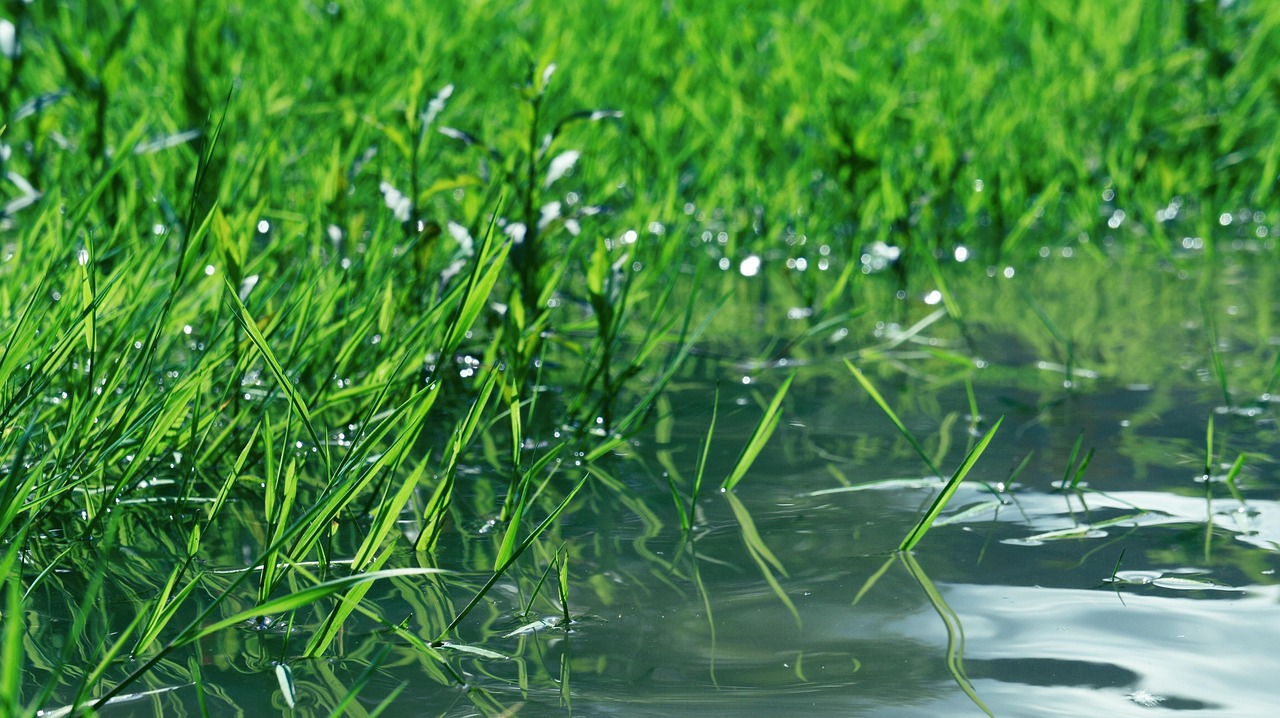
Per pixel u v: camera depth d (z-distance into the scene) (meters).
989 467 3.81
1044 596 3.55
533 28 6.74
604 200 4.81
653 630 3.51
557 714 3.40
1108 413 3.95
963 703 3.41
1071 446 3.86
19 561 3.60
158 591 3.56
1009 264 4.71
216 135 3.72
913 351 4.21
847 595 3.55
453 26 6.55
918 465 3.82
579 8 7.15
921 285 4.59
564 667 3.46
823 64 6.09
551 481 3.79
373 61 5.73
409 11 6.56
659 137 5.53
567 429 3.94
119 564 3.61
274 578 3.54
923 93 5.93
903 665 3.45
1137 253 4.75
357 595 3.47
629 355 4.21
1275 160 5.09
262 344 3.63
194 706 3.41
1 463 3.73
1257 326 4.25
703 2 7.31
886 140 5.45
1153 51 6.63
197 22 5.52
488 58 6.31
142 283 3.96
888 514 3.71
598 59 6.24
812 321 4.38
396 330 4.03
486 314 4.18
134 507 3.72
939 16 7.55
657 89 6.04
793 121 5.33
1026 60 6.77
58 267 3.97
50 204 4.17
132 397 3.71
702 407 4.01
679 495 3.76
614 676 3.45
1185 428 3.89
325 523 3.53
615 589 3.57
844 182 4.95
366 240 4.51
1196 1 6.23
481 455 3.86
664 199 4.84
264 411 3.74
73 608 3.54
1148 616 3.51
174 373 3.98
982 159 5.38
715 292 4.55
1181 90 6.21
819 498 3.74
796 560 3.62
